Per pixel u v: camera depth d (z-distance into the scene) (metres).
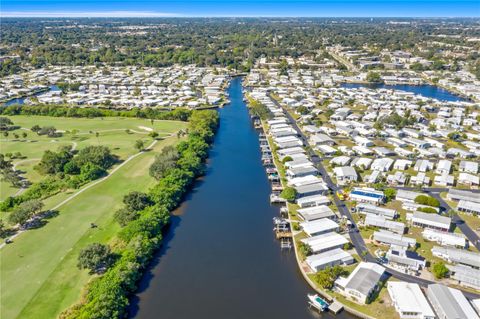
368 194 147.62
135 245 111.00
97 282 98.06
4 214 137.25
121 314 92.19
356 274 102.38
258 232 132.12
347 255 112.69
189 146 195.88
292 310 97.00
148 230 120.31
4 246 116.75
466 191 148.88
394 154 195.88
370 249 117.62
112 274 99.38
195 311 95.81
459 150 195.38
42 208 140.12
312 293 102.56
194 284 105.69
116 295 93.06
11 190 157.62
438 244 119.25
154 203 140.88
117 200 147.75
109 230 125.94
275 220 133.12
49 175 171.12
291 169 173.12
